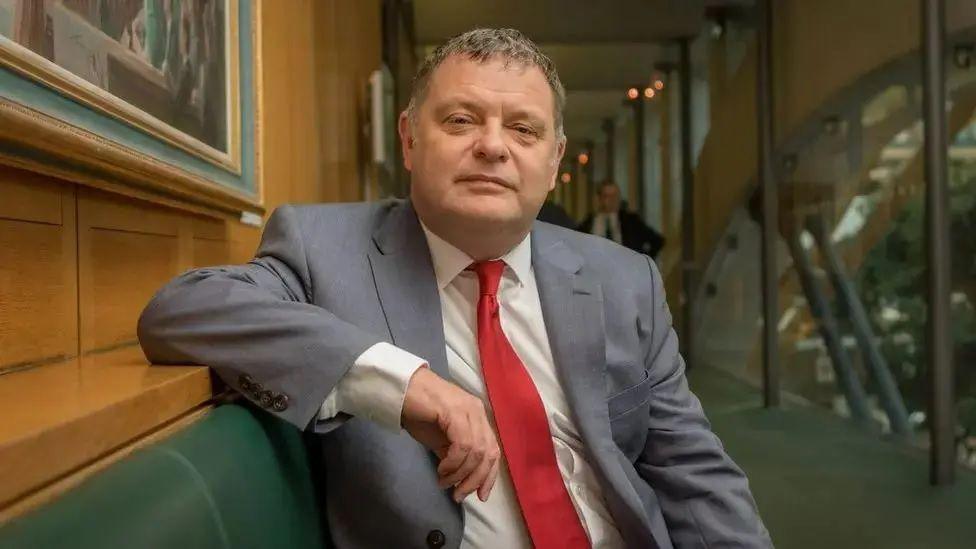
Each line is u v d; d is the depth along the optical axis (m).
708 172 7.32
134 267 1.37
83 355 1.18
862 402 4.72
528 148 1.30
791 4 5.72
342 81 3.87
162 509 0.65
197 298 1.05
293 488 1.04
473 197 1.26
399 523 1.14
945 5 3.59
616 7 7.26
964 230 3.65
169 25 1.45
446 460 0.98
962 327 3.63
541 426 1.26
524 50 1.35
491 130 1.28
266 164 2.28
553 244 1.45
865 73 4.77
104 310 1.25
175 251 1.57
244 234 2.07
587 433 1.30
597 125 9.26
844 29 5.02
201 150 1.60
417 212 1.37
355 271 1.28
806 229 5.54
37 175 1.06
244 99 1.95
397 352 1.03
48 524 0.52
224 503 0.78
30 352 1.03
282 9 2.55
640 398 1.38
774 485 3.63
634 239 6.04
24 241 1.03
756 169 6.11
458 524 1.16
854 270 4.90
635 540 1.30
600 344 1.34
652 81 8.45
